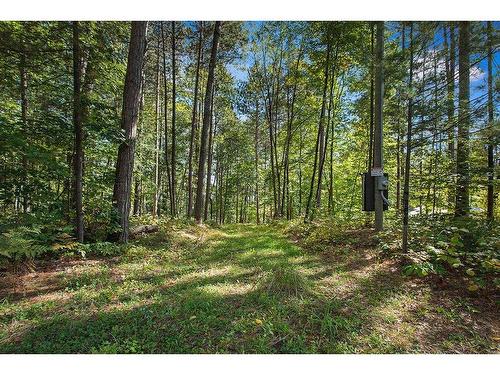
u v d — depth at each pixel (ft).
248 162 95.30
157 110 55.52
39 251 15.25
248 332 10.47
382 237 23.44
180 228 36.76
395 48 21.45
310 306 12.49
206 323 10.92
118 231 23.86
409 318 11.73
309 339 10.18
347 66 40.27
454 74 17.34
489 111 16.62
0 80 24.62
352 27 32.94
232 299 13.39
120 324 10.89
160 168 68.28
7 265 16.70
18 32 21.20
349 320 11.37
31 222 17.29
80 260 20.07
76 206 21.93
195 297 13.26
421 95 17.47
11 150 19.20
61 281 15.88
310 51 40.55
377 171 24.48
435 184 25.91
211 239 33.76
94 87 28.55
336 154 64.90
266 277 15.28
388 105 19.65
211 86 45.29
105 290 14.57
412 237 21.04
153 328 10.62
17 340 9.91
